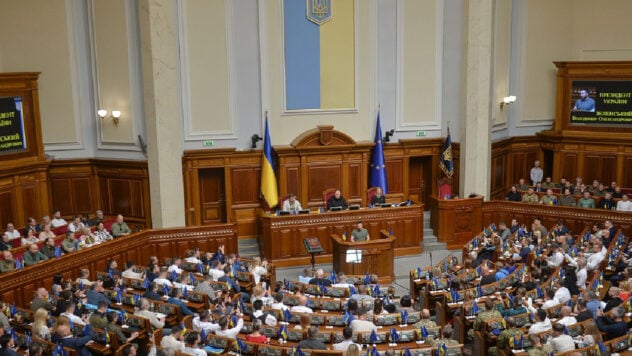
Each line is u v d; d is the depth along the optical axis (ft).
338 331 37.35
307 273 49.83
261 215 62.90
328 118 71.10
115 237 60.34
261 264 53.16
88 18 65.82
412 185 75.66
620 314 36.29
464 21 69.36
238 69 67.87
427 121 73.26
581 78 76.48
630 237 62.95
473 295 43.50
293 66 69.36
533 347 32.63
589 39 79.41
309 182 70.03
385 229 64.39
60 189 68.18
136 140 65.98
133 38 64.23
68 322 35.81
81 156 68.44
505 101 76.23
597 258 51.31
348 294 44.75
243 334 37.96
